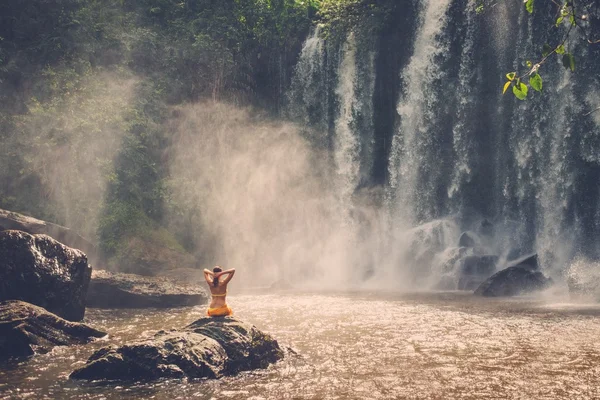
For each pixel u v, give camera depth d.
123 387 9.20
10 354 11.81
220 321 11.13
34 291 14.66
